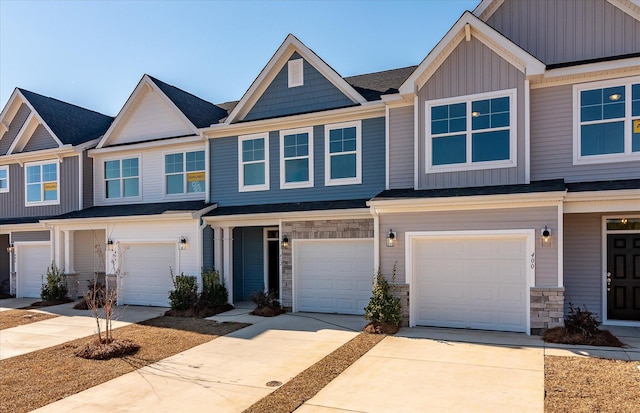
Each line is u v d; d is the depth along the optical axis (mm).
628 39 10477
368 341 9250
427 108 11266
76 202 17484
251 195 14617
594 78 10172
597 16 10758
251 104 14906
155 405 6051
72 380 7125
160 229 14508
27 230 17547
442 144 11164
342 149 13477
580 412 5449
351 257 12570
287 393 6383
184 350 8883
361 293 12430
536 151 10625
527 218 9508
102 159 17672
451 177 10984
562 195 9031
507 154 10570
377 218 10773
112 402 6184
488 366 7414
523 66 10391
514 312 9859
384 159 12914
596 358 7691
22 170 18797
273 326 11000
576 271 10969
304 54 14109
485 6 11594
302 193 13906
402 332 9984
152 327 11172
